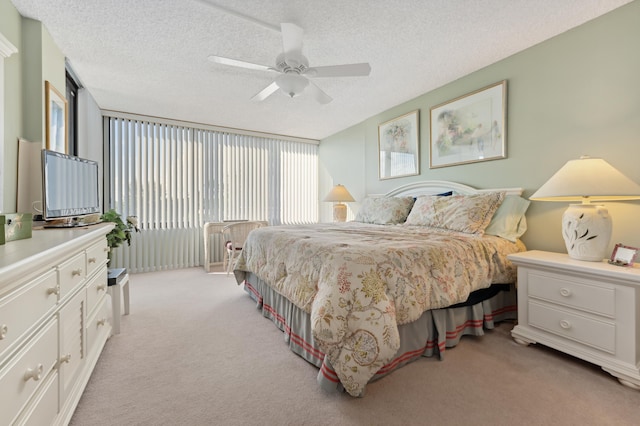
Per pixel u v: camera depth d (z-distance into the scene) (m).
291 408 1.33
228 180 4.89
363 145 4.55
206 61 2.65
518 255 2.00
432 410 1.32
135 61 2.64
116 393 1.44
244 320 2.40
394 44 2.39
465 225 2.37
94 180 2.24
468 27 2.16
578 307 1.67
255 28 2.16
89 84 3.12
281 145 5.44
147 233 4.23
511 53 2.55
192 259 4.58
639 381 1.42
